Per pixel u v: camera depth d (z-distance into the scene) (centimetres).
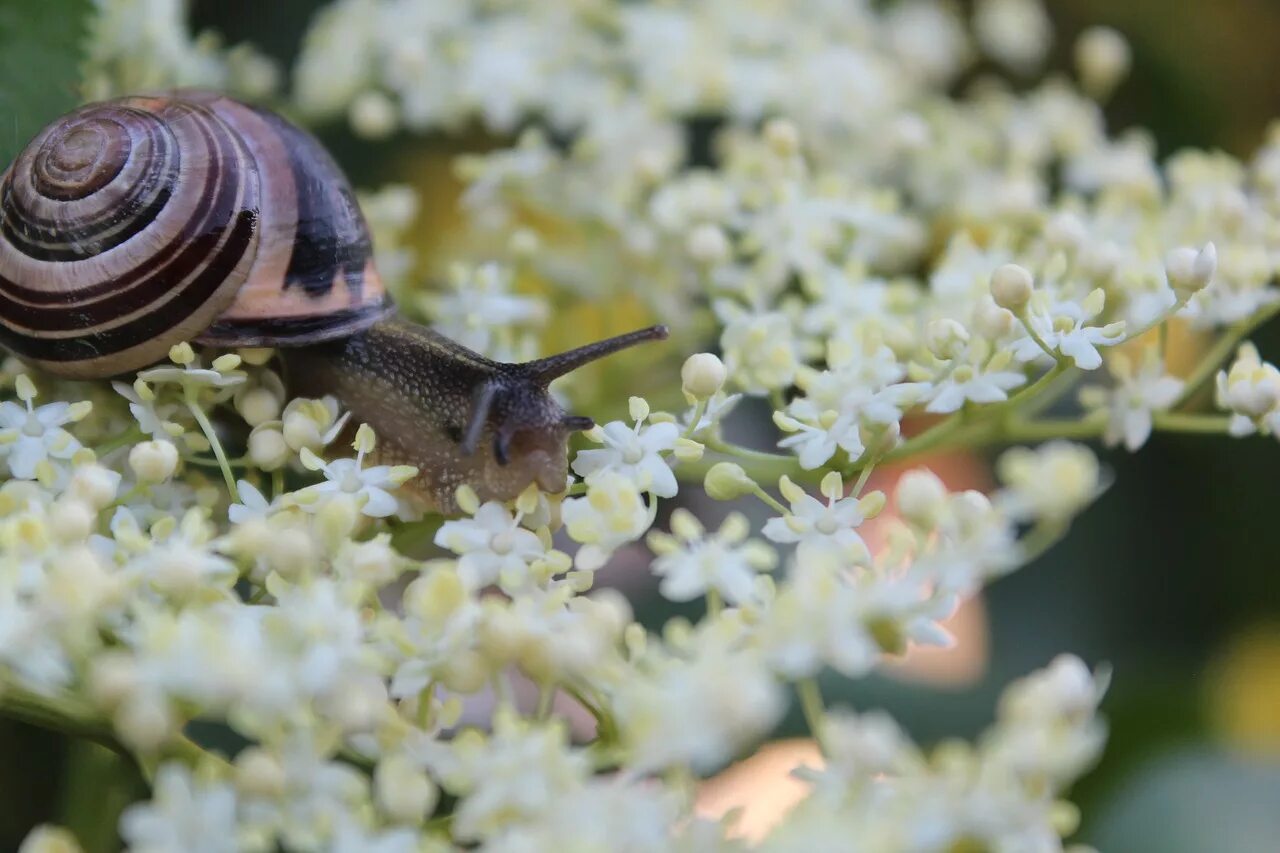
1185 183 18
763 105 19
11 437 16
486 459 16
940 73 21
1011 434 17
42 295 16
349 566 15
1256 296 17
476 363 17
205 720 18
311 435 16
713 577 15
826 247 18
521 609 15
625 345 17
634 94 20
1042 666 20
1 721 18
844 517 15
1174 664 20
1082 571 21
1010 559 15
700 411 16
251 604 15
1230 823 19
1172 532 21
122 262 16
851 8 21
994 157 21
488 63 19
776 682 14
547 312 18
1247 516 21
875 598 15
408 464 17
